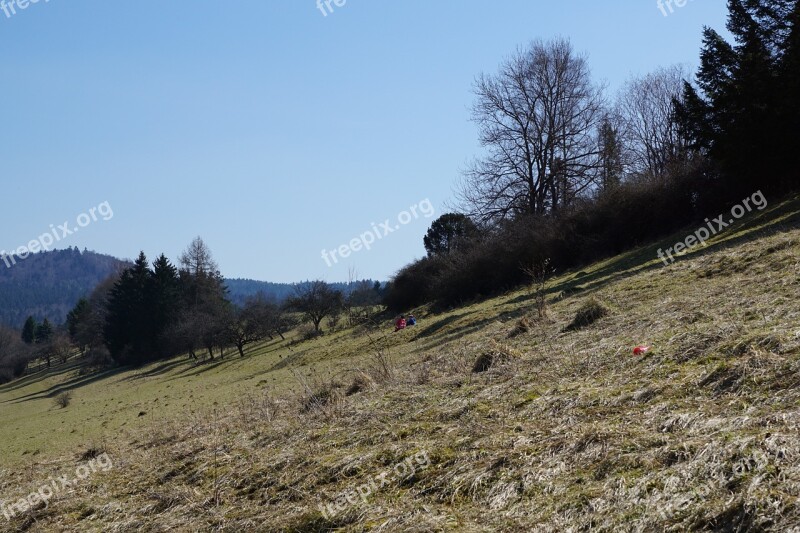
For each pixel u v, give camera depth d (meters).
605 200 40.19
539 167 48.75
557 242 41.03
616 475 6.05
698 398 7.38
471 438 8.30
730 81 30.45
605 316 15.27
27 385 91.50
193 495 9.52
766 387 7.00
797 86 28.17
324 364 30.55
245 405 17.17
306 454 9.66
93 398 49.16
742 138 29.83
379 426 10.09
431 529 6.26
